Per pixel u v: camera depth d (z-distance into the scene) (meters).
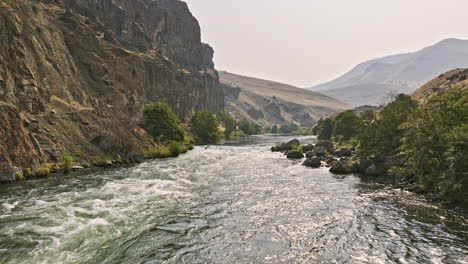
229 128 167.12
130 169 39.88
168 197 24.75
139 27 138.50
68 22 73.50
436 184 23.95
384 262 13.30
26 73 43.44
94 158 42.28
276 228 17.67
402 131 37.69
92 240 15.42
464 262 13.09
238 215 20.12
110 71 80.69
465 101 27.50
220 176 35.47
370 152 39.00
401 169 30.11
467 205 20.94
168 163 47.19
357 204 22.72
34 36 52.88
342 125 91.25
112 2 122.50
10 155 30.19
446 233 16.36
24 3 56.28
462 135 21.20
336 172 37.91
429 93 109.31
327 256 13.99
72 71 64.19
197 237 16.20
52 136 38.75
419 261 13.30
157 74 118.50
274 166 44.66
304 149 68.31
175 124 76.06
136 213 20.17
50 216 19.02
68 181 30.55
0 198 23.34
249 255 14.09
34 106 42.34
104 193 25.58
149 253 14.14
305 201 23.77
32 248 14.27
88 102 64.12
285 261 13.48
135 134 59.34
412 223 18.11
